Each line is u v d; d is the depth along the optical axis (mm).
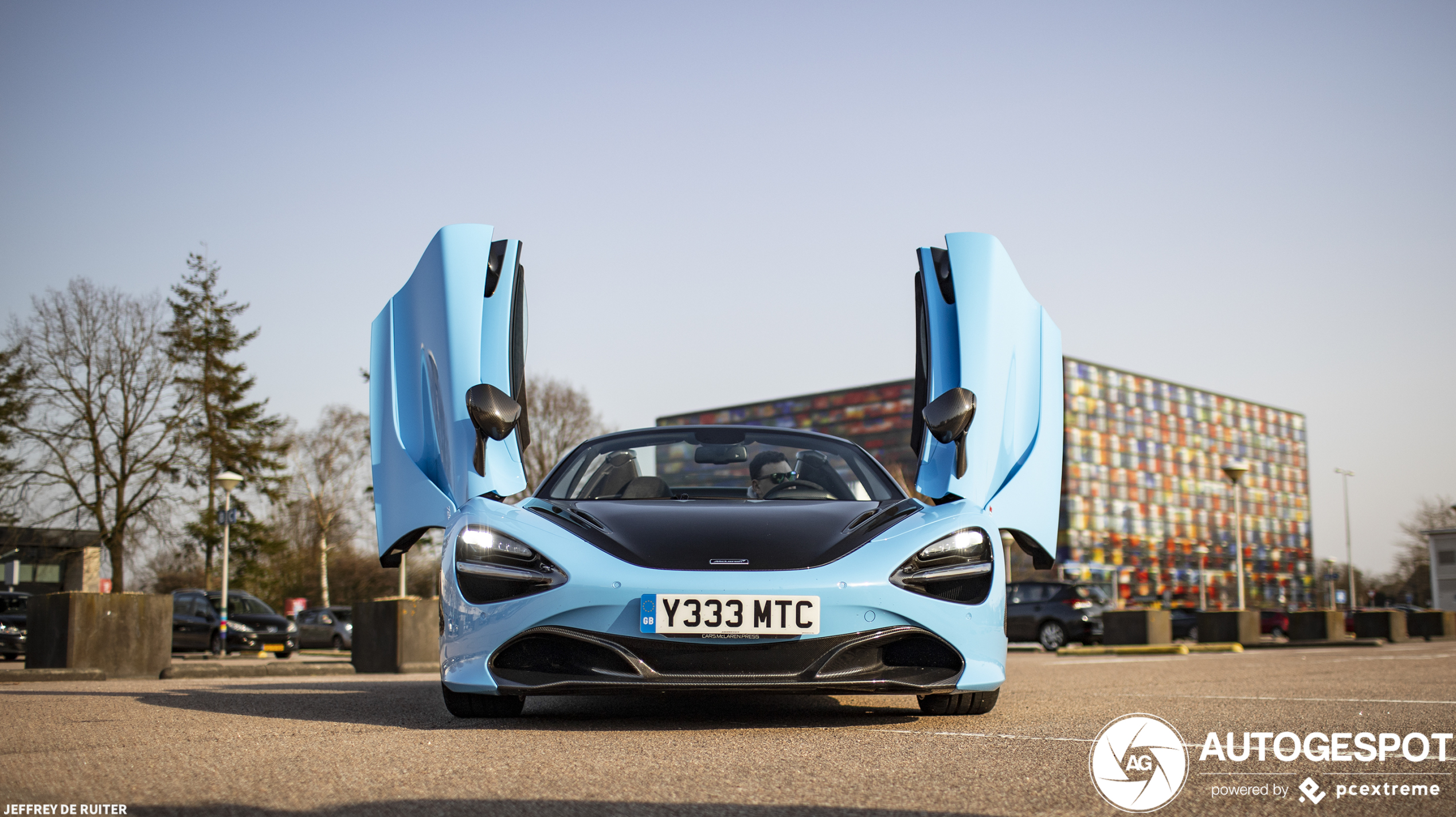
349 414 44500
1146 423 69875
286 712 3727
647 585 3051
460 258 4148
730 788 2221
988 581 3322
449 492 3826
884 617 3117
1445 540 60719
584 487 3998
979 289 4230
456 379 3939
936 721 3389
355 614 8789
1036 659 10398
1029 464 4090
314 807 2023
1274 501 79250
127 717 3535
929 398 4137
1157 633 15680
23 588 32188
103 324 27109
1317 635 17906
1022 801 2123
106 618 7414
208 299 32656
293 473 43281
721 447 4285
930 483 3904
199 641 19906
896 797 2145
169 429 28000
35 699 4277
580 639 3055
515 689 3072
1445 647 13664
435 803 2064
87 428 27031
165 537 27750
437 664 8797
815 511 3562
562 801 2088
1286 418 81500
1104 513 65688
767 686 3010
